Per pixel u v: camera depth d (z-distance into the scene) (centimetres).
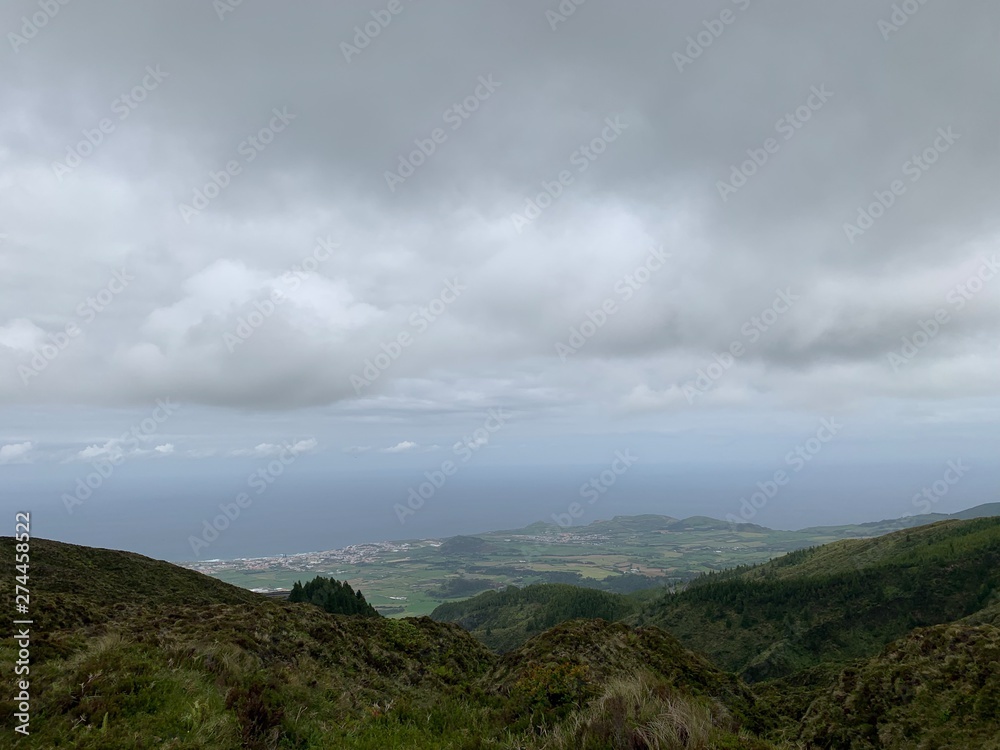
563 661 1805
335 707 1370
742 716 1916
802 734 1830
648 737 870
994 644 1755
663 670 2014
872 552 15150
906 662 1897
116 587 3897
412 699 1716
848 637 10169
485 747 1029
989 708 1531
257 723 1030
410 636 2559
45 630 1872
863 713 1778
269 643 1808
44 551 4109
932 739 1539
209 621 1905
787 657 9875
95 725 880
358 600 6256
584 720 982
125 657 1147
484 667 2556
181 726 917
